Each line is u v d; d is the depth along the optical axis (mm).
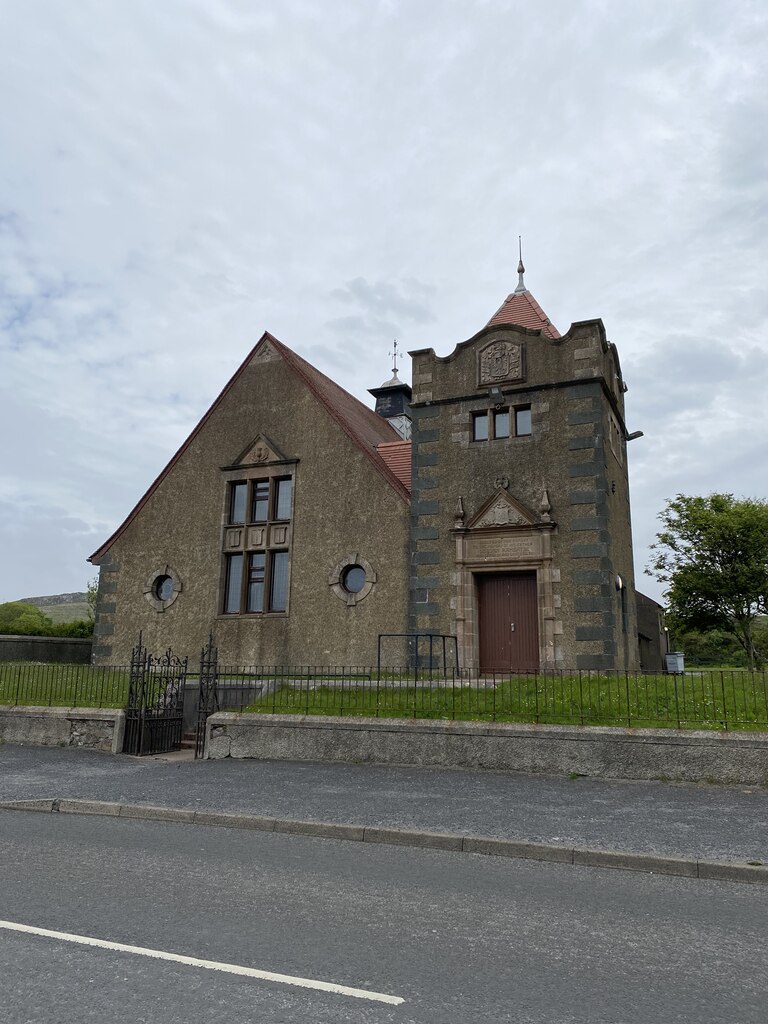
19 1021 4027
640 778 11297
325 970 4750
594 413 19328
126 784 11562
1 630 35062
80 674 18703
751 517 33344
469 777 11625
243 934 5367
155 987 4449
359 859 7781
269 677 17656
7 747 15320
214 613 22672
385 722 12984
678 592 35062
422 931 5512
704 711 12312
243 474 23516
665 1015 4223
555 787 10875
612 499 20203
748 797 10133
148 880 6762
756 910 6215
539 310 22609
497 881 7004
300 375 23406
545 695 14016
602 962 4977
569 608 18562
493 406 20406
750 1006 4352
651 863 7527
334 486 22078
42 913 5777
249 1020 4066
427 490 20703
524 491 19609
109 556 24516
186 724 17328
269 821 9242
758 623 45969
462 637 19391
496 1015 4180
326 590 21453
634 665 22141
